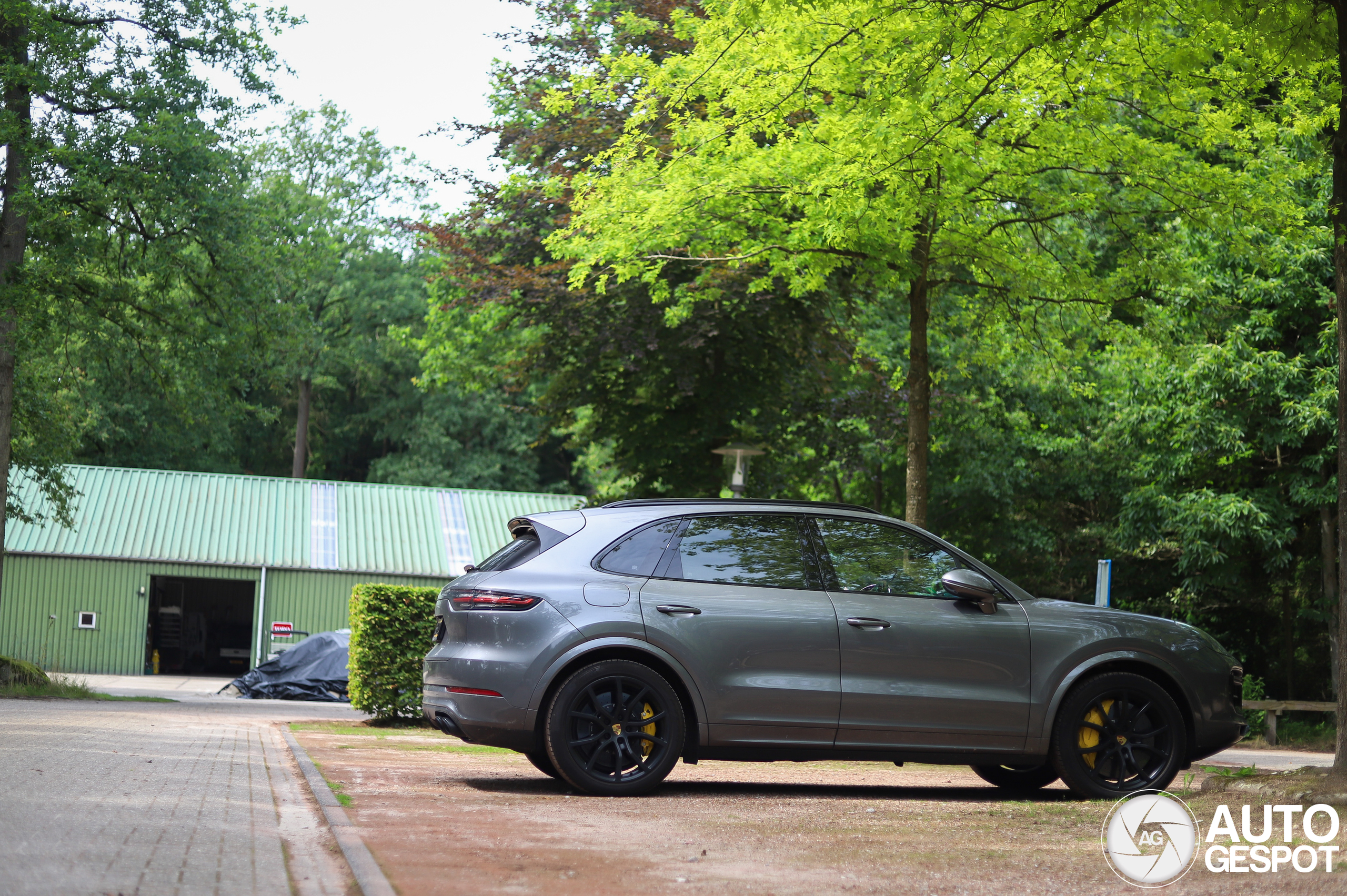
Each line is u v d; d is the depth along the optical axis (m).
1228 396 22.41
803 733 7.47
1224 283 21.48
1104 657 7.84
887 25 10.07
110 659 35.72
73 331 24.23
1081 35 9.67
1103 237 18.75
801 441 26.61
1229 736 8.04
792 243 13.42
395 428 57.72
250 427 57.16
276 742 10.59
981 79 11.24
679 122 13.54
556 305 21.38
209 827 5.09
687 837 5.53
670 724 7.32
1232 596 26.47
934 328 16.95
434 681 7.61
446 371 31.61
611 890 4.19
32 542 35.81
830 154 12.22
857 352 25.19
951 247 13.60
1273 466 24.08
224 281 23.05
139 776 6.86
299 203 55.31
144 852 4.41
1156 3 9.94
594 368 22.91
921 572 7.93
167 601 43.94
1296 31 9.45
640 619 7.38
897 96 10.30
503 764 9.34
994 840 5.70
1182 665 7.96
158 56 21.47
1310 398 21.62
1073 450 28.47
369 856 4.52
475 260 23.36
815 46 11.34
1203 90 11.95
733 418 24.03
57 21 20.67
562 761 7.16
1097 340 16.45
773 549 7.79
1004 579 8.07
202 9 21.53
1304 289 21.58
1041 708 7.71
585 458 51.41
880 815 6.62
